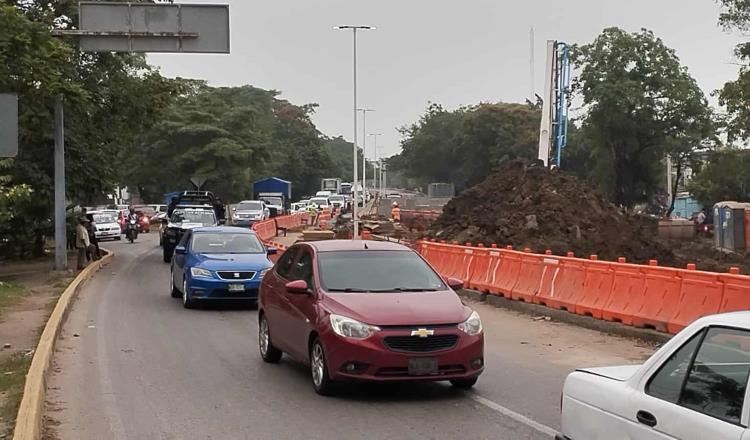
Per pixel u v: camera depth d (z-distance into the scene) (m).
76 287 21.95
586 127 66.38
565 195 35.84
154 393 10.17
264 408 9.35
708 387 4.78
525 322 16.39
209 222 33.72
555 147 39.84
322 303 9.99
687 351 5.05
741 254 40.03
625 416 5.30
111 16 22.77
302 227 61.59
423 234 38.62
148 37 22.89
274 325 11.67
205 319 17.03
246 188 82.25
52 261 34.50
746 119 46.75
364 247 11.20
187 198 44.25
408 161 113.31
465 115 105.44
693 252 38.47
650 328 14.02
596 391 5.66
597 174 66.25
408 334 9.32
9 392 9.85
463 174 101.94
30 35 22.27
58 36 23.61
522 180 37.88
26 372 10.96
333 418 8.88
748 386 4.47
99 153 32.53
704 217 56.84
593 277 15.95
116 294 21.73
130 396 10.02
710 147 64.88
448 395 9.92
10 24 21.86
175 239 32.94
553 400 9.68
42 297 20.77
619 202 66.50
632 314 14.45
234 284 18.17
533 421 8.71
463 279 21.19
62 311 16.59
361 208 69.12
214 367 11.85
